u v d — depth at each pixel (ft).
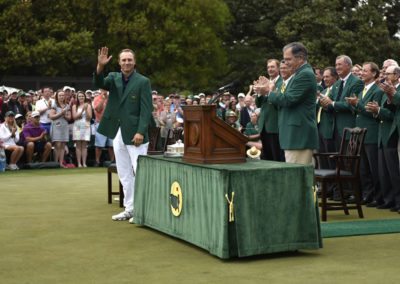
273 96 22.85
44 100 50.75
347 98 27.99
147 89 24.27
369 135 28.53
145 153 24.48
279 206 18.37
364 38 106.93
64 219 25.23
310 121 22.66
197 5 112.98
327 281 15.67
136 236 21.62
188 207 19.79
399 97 25.84
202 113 19.51
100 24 108.17
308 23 107.45
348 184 29.73
